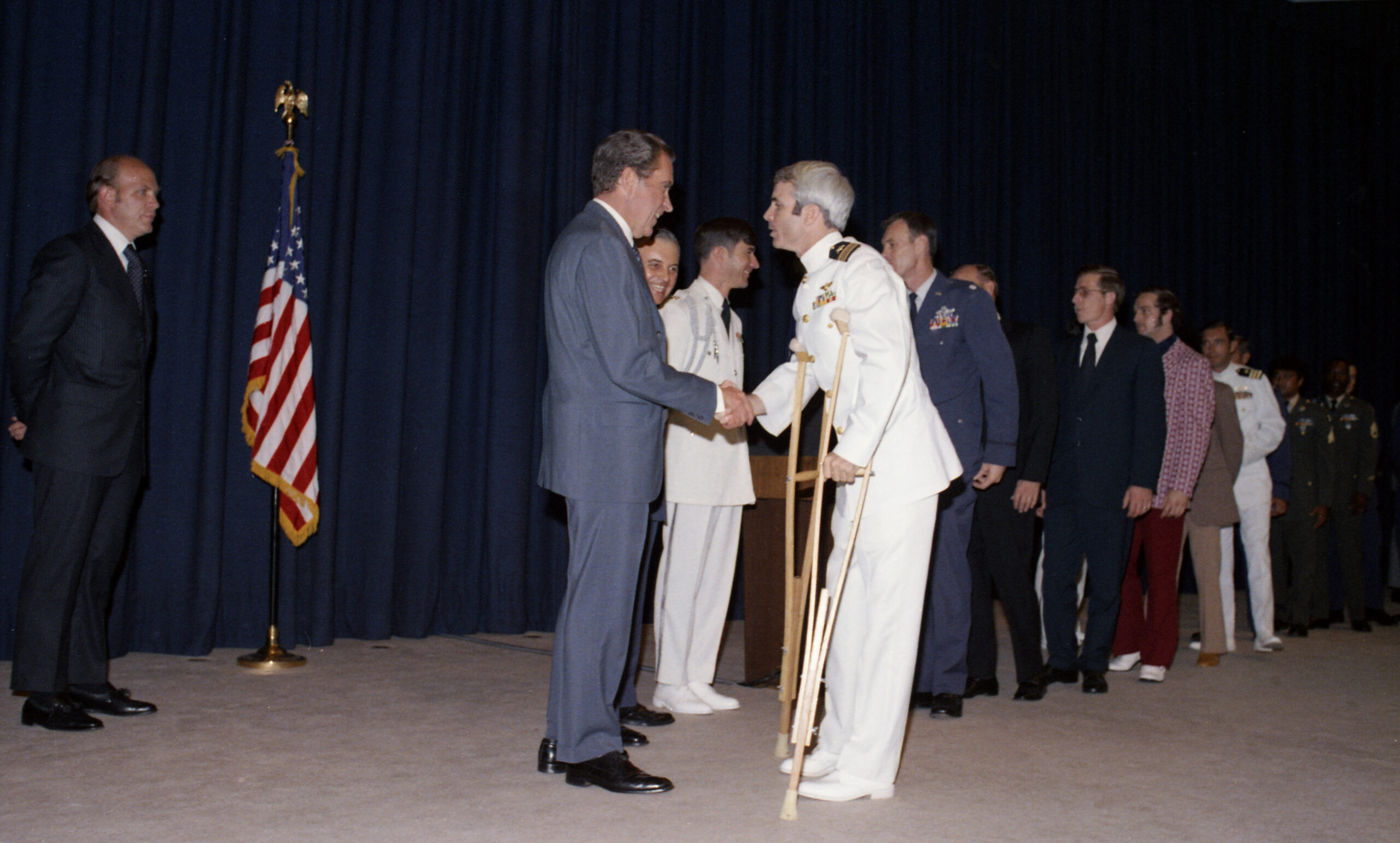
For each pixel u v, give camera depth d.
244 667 3.68
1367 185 8.50
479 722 2.99
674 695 3.25
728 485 3.27
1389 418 8.28
